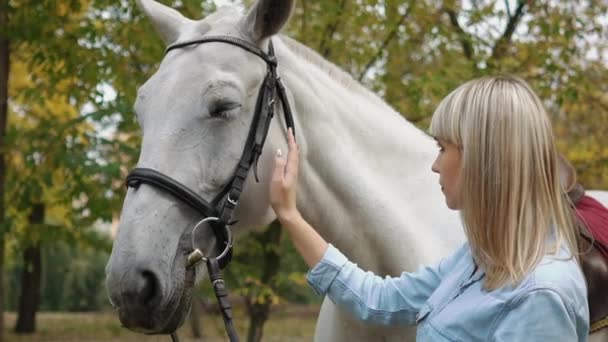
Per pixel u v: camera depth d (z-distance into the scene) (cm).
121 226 183
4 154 571
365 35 534
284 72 216
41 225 595
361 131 227
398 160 232
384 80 543
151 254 180
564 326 136
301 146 213
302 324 1381
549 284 137
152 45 484
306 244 192
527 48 535
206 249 194
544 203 147
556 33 511
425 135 249
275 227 562
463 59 530
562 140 657
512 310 140
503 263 145
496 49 551
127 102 502
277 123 208
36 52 542
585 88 546
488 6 536
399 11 542
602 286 185
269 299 555
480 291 149
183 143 188
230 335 179
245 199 201
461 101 156
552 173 150
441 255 223
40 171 541
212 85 190
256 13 202
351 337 225
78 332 1266
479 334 145
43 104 562
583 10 568
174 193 185
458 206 160
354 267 189
